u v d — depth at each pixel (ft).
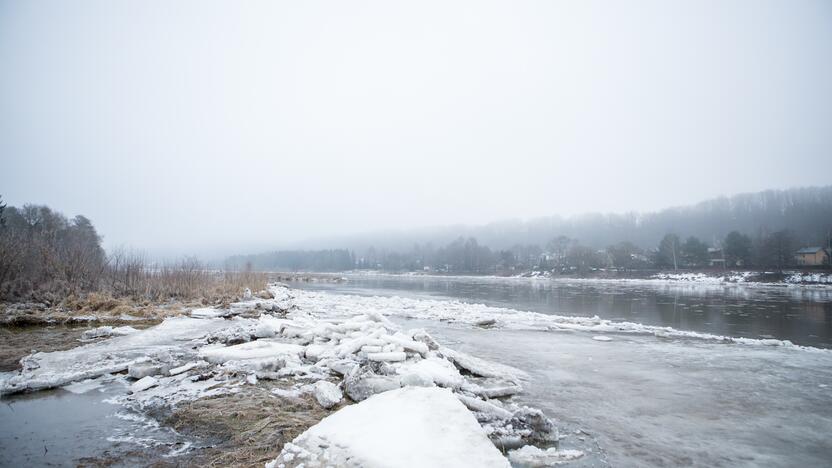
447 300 103.71
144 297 65.57
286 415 19.36
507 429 18.75
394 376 22.88
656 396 24.79
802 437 18.97
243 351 28.58
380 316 42.42
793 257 216.95
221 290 79.71
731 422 20.71
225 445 16.47
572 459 16.61
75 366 26.99
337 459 13.64
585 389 26.13
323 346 31.42
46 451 15.98
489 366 30.04
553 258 332.60
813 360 34.55
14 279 58.75
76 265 65.46
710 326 59.62
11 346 34.09
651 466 16.08
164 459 15.30
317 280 259.80
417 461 13.15
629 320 66.39
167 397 21.71
